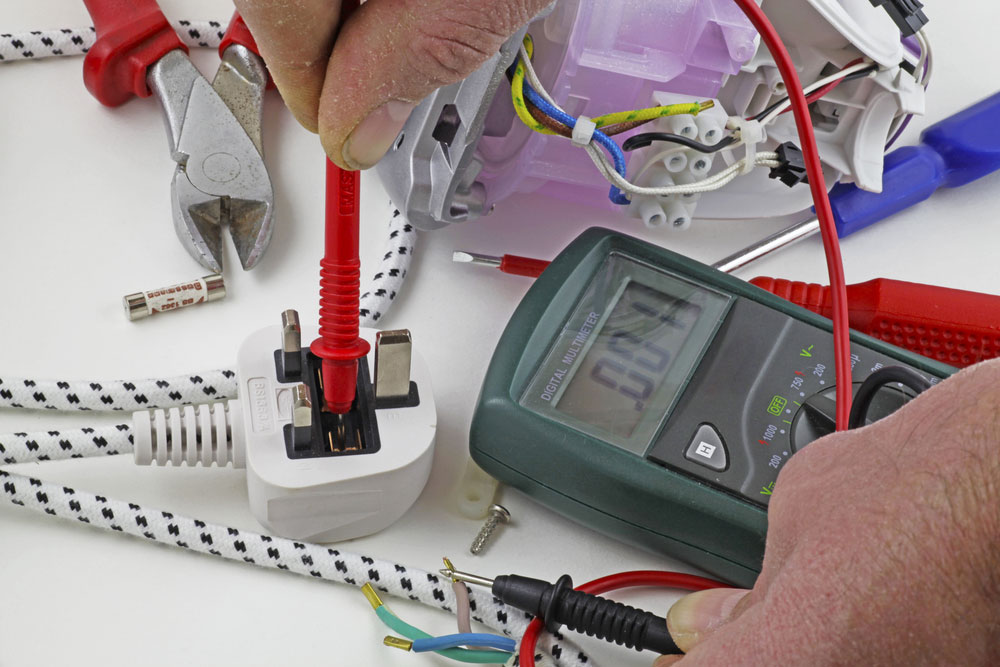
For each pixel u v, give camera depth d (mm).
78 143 783
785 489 455
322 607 576
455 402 675
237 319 700
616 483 580
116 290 703
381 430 585
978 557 361
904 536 373
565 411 605
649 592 600
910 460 390
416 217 693
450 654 548
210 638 554
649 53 655
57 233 726
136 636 549
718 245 794
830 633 379
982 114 835
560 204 804
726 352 644
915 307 698
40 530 583
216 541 576
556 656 557
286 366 600
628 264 688
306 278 731
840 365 609
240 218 732
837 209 786
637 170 704
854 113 742
